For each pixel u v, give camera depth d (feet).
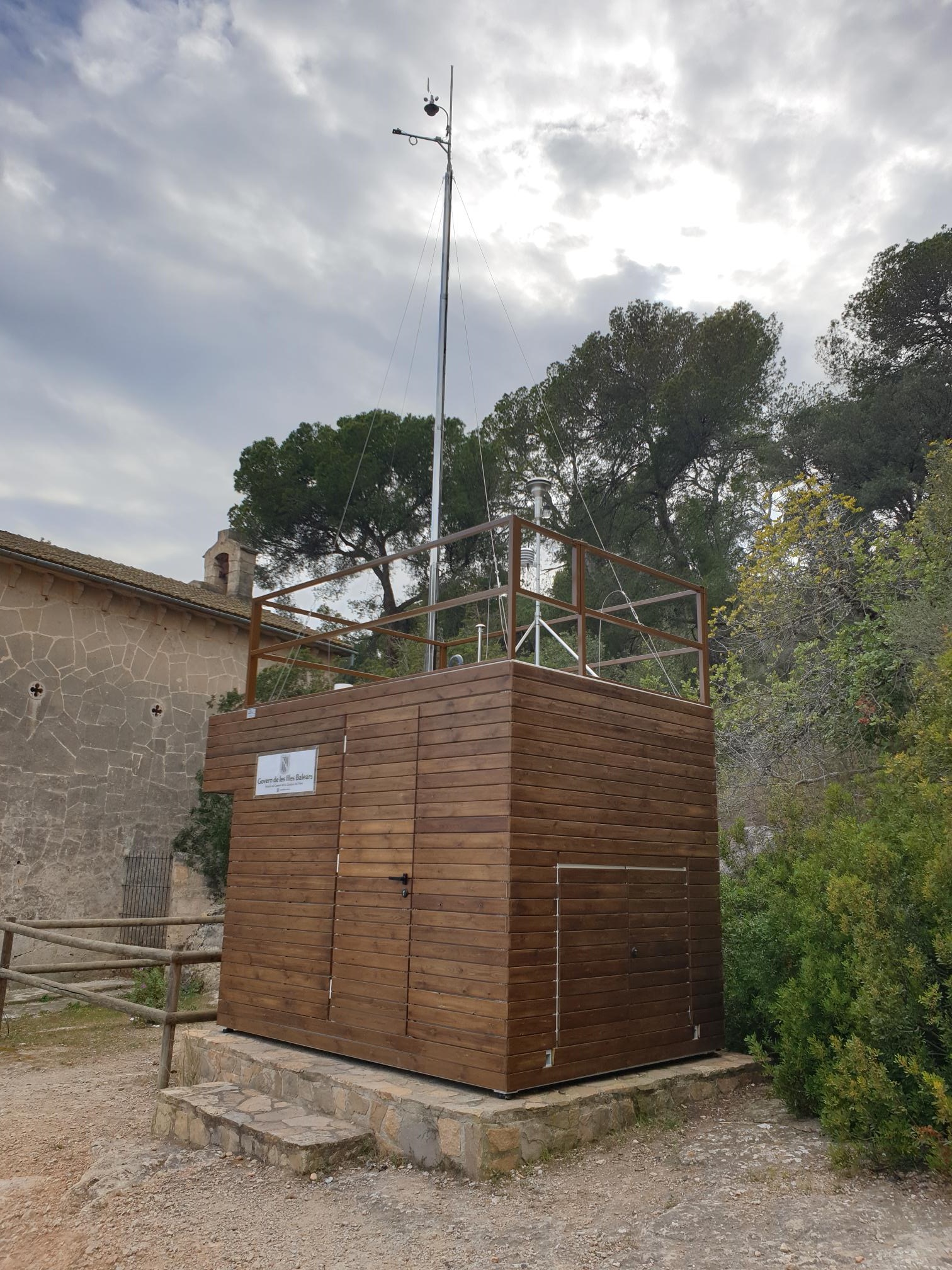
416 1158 16.75
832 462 65.46
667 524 81.15
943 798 20.72
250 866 25.43
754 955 23.66
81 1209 15.96
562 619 25.57
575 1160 16.66
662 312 85.25
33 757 49.65
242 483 84.58
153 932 52.80
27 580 50.90
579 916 19.10
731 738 43.24
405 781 20.70
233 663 61.57
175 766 56.49
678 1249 12.61
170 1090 20.54
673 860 22.29
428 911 19.33
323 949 22.09
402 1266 12.74
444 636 81.15
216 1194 15.90
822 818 28.84
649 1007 20.65
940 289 65.92
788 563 45.42
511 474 85.76
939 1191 14.16
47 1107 23.61
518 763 18.38
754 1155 16.58
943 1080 14.66
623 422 82.89
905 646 36.88
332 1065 20.31
